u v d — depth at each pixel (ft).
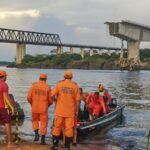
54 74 366.43
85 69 630.33
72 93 38.06
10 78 264.11
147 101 108.88
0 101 38.17
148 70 613.11
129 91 153.07
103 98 60.85
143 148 45.32
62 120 38.37
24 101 96.94
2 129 50.85
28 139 46.06
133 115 74.74
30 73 394.32
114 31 529.86
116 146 45.88
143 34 544.62
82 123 50.06
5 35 593.83
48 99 42.63
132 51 569.64
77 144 45.16
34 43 637.30
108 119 58.80
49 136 48.70
